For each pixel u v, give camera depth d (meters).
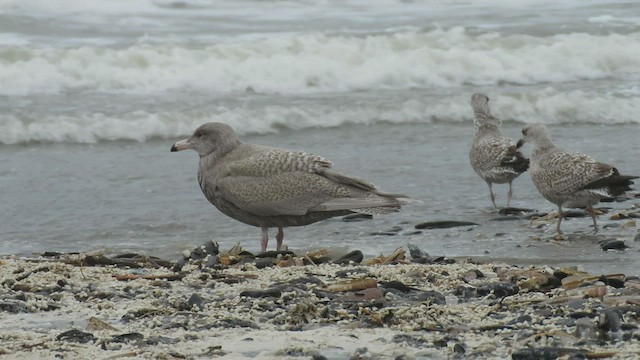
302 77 23.61
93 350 8.88
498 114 22.64
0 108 20.62
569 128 21.88
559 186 14.49
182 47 24.12
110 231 14.74
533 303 10.34
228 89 23.11
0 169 17.84
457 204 16.30
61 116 20.09
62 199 16.19
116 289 11.08
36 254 13.28
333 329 9.52
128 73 22.91
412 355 8.72
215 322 9.73
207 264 12.38
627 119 22.44
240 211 13.34
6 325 9.66
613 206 16.23
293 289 10.78
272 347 8.98
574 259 13.01
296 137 20.50
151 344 9.05
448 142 20.19
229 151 13.52
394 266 12.21
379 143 20.02
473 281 11.40
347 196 13.20
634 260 12.93
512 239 14.22
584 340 9.05
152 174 17.77
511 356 8.65
